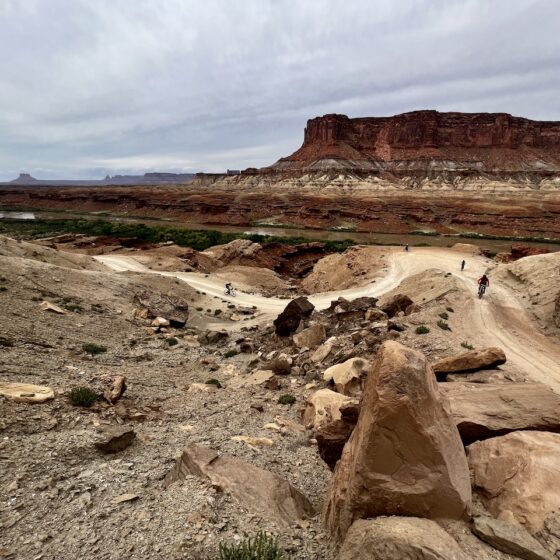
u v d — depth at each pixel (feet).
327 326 95.04
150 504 26.23
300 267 273.95
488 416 32.58
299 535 24.67
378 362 25.90
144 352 80.89
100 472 30.32
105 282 129.70
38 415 38.11
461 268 177.37
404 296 101.86
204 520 24.17
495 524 21.24
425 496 22.15
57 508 25.54
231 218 560.61
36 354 60.80
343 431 35.60
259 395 60.23
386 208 542.57
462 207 522.47
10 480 27.66
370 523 21.68
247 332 111.86
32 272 110.83
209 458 30.89
